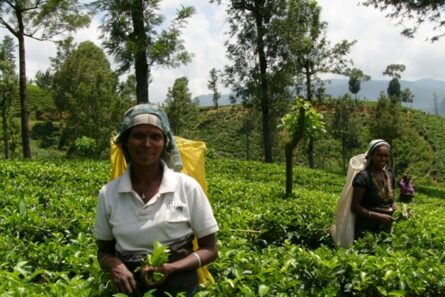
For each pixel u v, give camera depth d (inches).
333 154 2374.5
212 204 362.0
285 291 151.9
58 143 2310.5
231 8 1258.6
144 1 938.7
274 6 1226.6
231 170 946.7
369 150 232.4
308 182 944.3
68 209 272.1
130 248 119.0
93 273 150.4
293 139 493.4
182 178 122.3
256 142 2691.9
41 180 468.1
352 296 167.0
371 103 3624.5
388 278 163.3
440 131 2977.4
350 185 234.8
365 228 232.2
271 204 376.8
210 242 123.6
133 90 1800.0
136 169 121.1
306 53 1352.1
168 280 118.9
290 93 1296.8
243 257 173.8
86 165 658.8
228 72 1282.0
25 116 1000.9
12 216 225.8
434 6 979.3
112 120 1454.2
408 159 1824.6
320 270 167.0
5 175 467.5
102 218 122.3
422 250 221.3
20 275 158.6
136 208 118.3
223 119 3139.8
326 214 316.8
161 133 120.1
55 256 174.6
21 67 997.8
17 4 960.9
